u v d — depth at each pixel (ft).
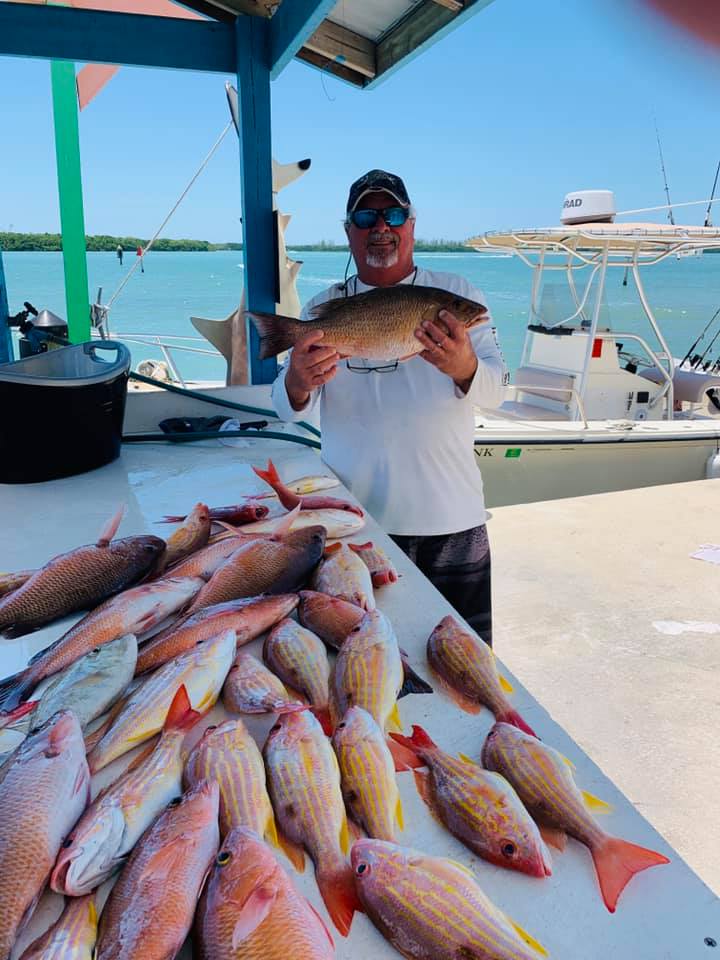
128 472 8.89
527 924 2.86
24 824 2.97
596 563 13.83
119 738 3.73
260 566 5.42
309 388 6.93
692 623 11.58
